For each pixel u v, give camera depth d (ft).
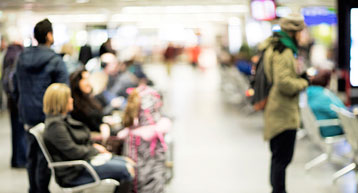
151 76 76.02
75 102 15.98
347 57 16.80
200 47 104.42
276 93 14.05
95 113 16.26
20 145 20.52
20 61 15.10
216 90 53.78
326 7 42.75
